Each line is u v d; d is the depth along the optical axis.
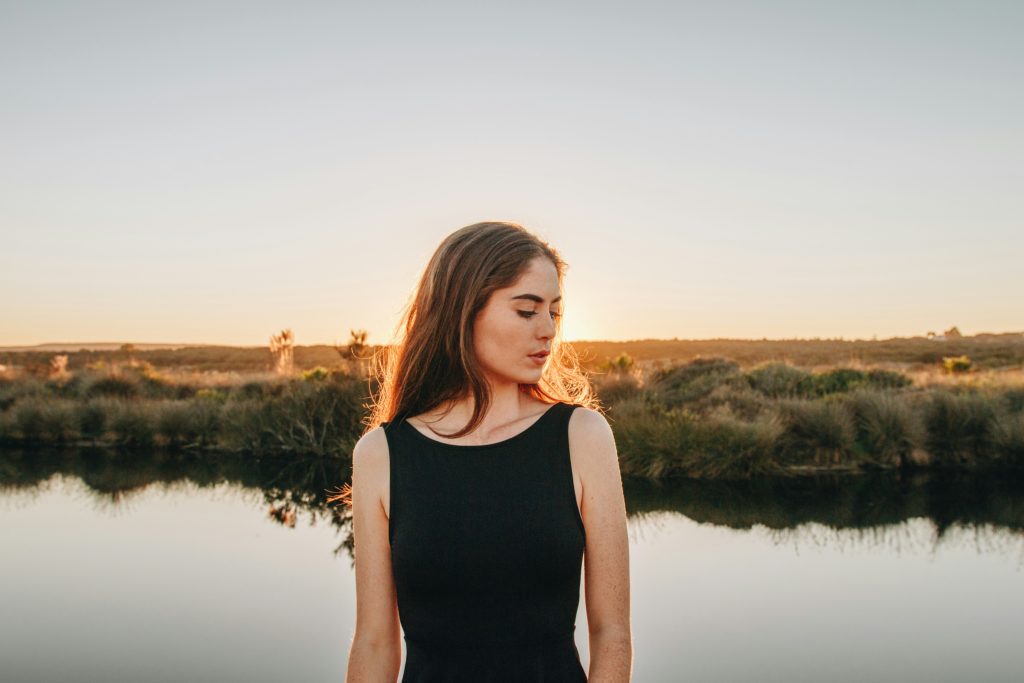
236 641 4.66
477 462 1.22
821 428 11.12
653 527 7.58
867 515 8.09
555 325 1.30
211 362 50.38
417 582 1.18
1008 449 10.64
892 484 9.70
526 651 1.16
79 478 10.68
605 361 17.95
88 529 7.62
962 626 4.78
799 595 5.39
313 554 6.66
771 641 4.52
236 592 5.61
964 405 11.26
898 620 4.88
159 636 4.75
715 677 4.02
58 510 8.54
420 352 1.35
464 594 1.16
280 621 5.01
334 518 8.13
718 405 13.31
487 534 1.16
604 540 1.21
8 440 14.41
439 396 1.35
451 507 1.18
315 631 4.82
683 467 10.38
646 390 14.51
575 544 1.18
